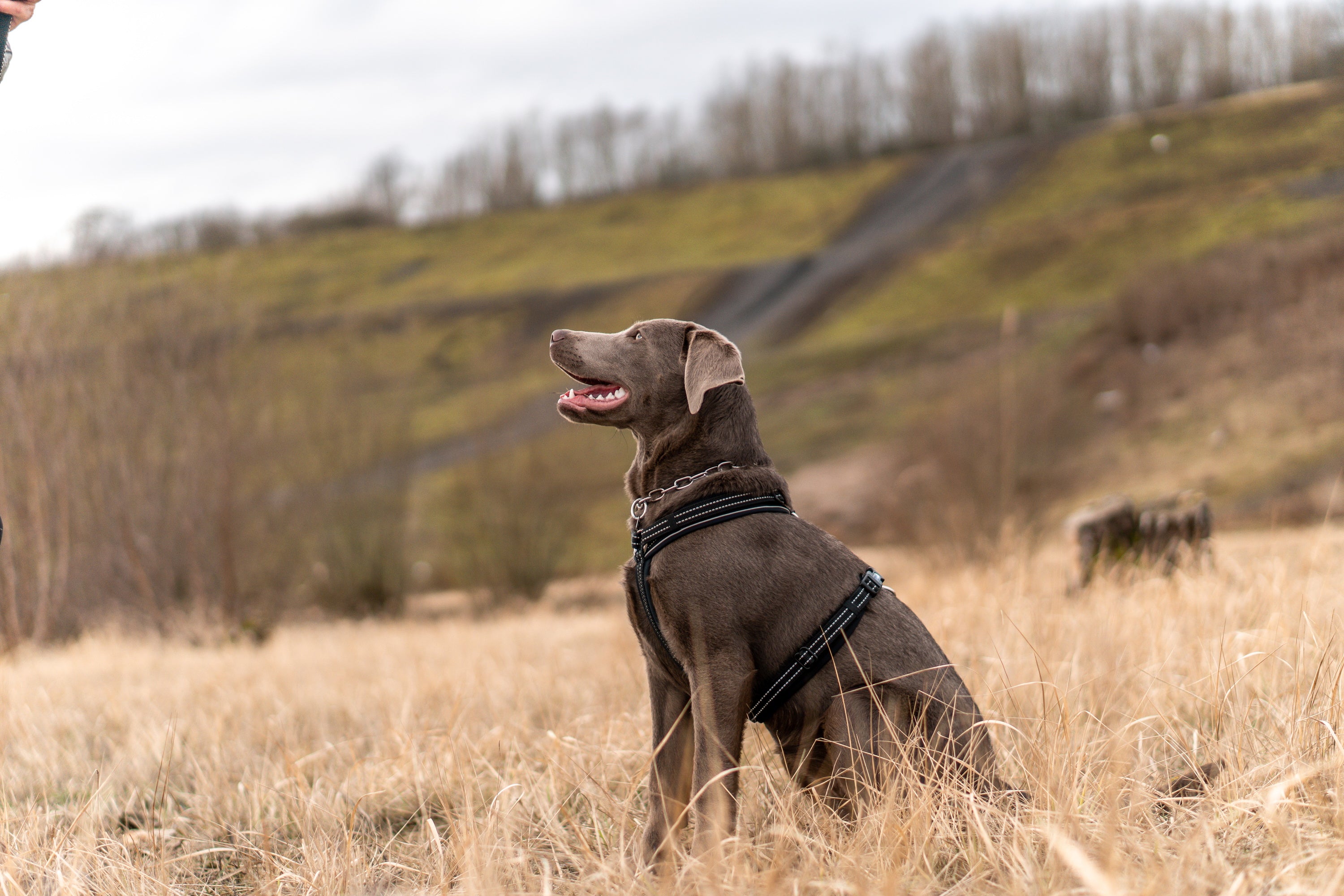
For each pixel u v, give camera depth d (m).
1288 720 3.12
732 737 2.95
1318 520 17.91
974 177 72.44
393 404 17.50
